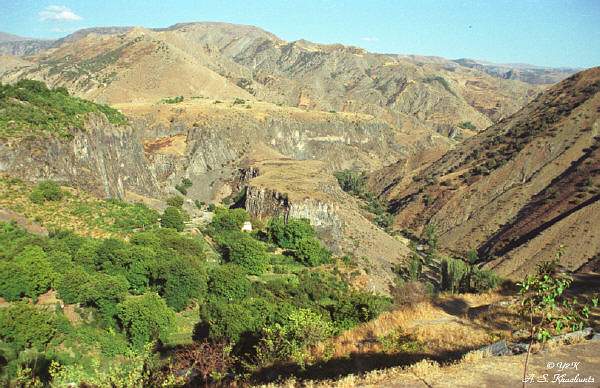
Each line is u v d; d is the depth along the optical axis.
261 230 91.06
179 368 28.03
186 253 62.09
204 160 162.12
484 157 163.75
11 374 32.47
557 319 15.62
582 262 100.12
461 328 24.75
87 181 79.25
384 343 23.61
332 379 19.73
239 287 53.81
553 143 145.00
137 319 41.03
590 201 114.19
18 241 48.81
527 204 130.62
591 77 166.38
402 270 92.88
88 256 50.72
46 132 74.62
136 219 70.12
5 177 66.00
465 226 135.38
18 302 39.97
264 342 28.42
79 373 26.39
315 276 70.62
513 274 104.12
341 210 107.44
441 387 15.90
